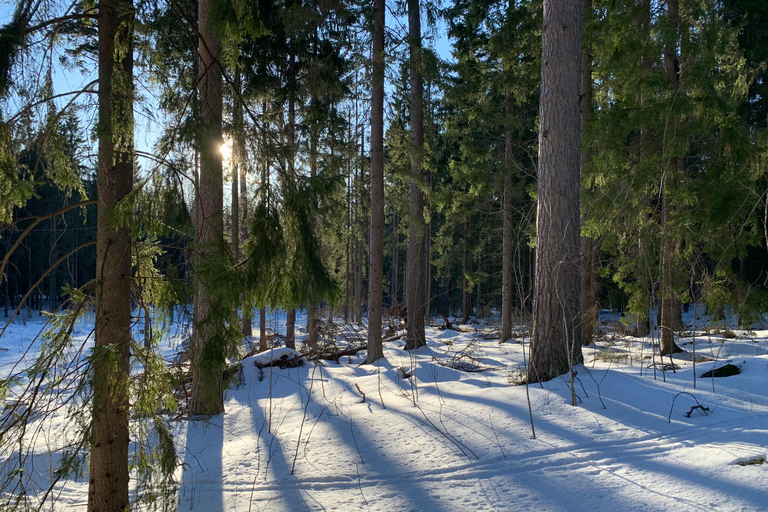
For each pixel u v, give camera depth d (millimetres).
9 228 2629
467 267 23016
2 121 2445
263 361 9055
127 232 2928
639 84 7777
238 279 2754
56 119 2688
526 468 3721
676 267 8133
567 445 4070
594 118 8250
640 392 5355
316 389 7203
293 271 3102
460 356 9844
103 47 2850
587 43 9328
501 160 13461
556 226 6180
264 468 4062
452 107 14414
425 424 4730
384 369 8711
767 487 3104
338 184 3166
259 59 10312
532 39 11438
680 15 8109
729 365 6172
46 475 3961
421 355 10742
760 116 12398
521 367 8070
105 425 2857
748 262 14859
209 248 2918
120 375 2730
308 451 4348
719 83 7836
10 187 2398
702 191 7684
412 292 11852
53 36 2764
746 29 11438
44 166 2789
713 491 3146
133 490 3787
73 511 3461
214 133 2934
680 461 3662
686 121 7969
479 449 4094
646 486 3312
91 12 3080
